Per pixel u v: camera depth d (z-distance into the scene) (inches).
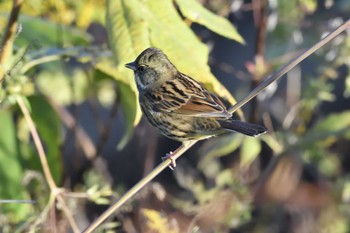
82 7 443.2
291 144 474.0
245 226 529.3
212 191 458.6
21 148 414.3
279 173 540.4
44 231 372.8
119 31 324.8
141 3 330.6
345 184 533.3
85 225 494.3
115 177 585.0
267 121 476.1
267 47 501.4
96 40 520.4
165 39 331.9
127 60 321.7
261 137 468.8
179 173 475.5
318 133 474.3
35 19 415.5
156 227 389.1
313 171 562.6
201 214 432.8
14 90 354.9
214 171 508.1
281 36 500.4
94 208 520.4
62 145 469.1
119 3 328.8
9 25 342.6
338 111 625.3
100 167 507.5
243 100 323.3
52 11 446.6
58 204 368.2
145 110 376.8
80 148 506.0
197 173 532.1
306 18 542.6
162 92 367.6
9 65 353.7
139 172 577.3
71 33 425.7
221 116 323.9
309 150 474.9
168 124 363.9
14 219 387.9
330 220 540.7
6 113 404.5
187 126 358.0
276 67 469.7
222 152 454.9
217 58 615.2
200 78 334.3
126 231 418.6
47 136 419.8
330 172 530.3
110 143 595.8
